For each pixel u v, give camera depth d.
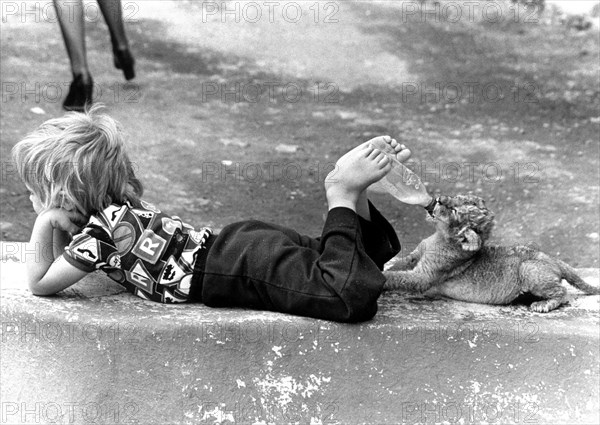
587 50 9.38
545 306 3.77
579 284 3.96
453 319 3.64
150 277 3.62
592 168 6.93
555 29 9.95
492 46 9.49
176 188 6.36
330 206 3.63
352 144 7.25
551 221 6.05
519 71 8.88
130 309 3.63
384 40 9.54
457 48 9.43
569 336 3.54
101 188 3.58
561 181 6.70
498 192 6.50
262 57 9.00
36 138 3.60
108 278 3.96
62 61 8.28
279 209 6.20
